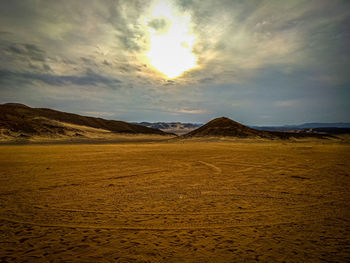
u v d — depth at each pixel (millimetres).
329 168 17156
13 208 7473
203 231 5547
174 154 29375
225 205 7797
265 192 9789
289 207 7578
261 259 4184
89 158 24438
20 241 4973
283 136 86250
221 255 4344
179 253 4426
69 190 10188
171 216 6668
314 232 5484
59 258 4230
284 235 5305
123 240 5035
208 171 15836
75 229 5672
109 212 7047
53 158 24250
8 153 29938
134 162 21078
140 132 152625
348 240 5035
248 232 5480
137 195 9234
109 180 12625
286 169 16688
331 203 8086
